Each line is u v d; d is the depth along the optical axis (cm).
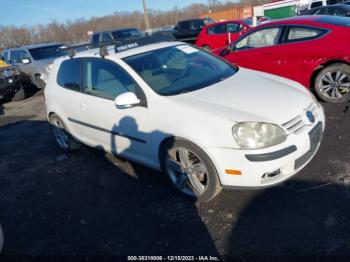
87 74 420
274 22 588
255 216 298
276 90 334
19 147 579
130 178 401
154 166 359
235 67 427
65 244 305
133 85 355
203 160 300
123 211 339
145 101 341
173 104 318
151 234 299
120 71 372
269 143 276
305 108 310
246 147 277
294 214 291
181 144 311
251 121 280
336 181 325
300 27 549
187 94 334
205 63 411
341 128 441
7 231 337
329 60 515
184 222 307
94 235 310
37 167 480
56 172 454
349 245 250
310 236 265
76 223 332
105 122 395
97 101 399
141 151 364
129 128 363
